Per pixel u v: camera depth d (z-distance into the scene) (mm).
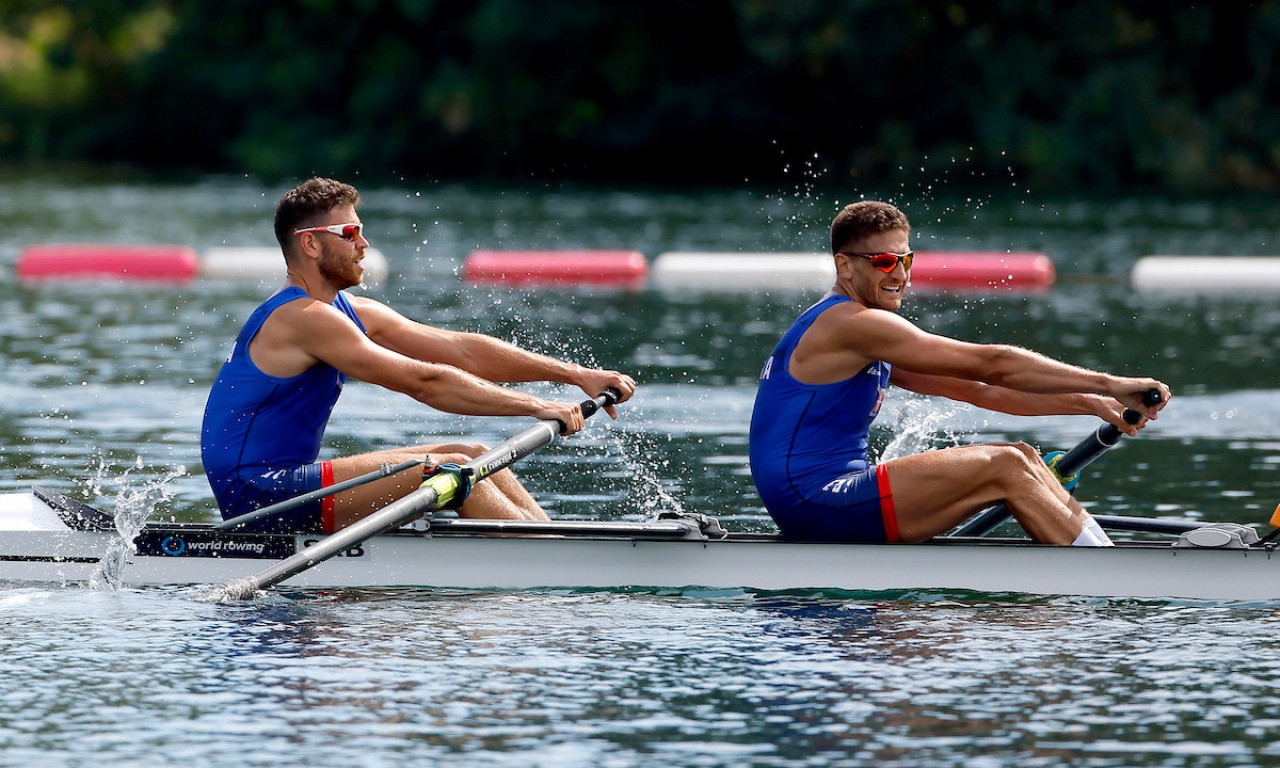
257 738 13969
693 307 57906
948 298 61125
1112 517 21125
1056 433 32906
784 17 135250
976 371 19406
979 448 19625
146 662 16359
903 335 19406
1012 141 132000
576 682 15648
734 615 18438
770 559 19797
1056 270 72188
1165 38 132500
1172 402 36406
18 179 150625
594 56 152625
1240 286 65188
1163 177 132000
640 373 41406
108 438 31578
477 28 151250
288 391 20234
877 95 138125
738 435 32906
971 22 133500
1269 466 28750
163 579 20359
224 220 101062
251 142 161500
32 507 21297
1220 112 131625
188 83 169500
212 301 59750
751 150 149000
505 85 153250
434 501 19250
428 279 67938
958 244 83688
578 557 20016
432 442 31859
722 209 111312
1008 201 118062
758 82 145875
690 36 151000
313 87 161500
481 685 15539
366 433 33094
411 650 16844
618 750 13656
